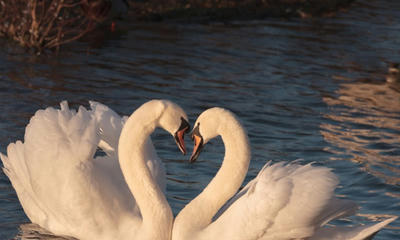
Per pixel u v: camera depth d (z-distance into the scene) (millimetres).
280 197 7730
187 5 30375
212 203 8508
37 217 9461
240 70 20172
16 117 13914
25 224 9562
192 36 24984
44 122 9430
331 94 18172
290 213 7766
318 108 16578
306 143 13594
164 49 22422
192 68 19984
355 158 12742
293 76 19938
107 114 10102
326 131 14578
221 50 22844
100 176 9062
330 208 7914
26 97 15492
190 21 28031
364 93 18594
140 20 27391
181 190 10781
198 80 18594
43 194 9164
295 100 17203
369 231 7945
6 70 17891
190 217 8508
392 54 24359
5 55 19672
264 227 7914
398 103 17719
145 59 20734
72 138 9180
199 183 11133
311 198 7703
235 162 8391
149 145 9953
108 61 20141
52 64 19156
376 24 30078
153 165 9727
